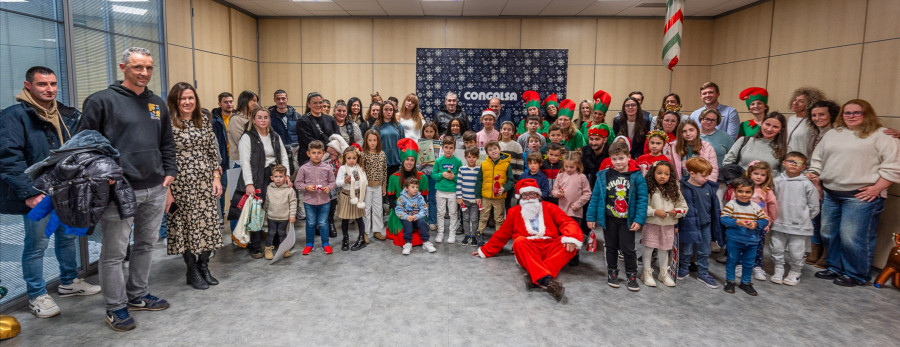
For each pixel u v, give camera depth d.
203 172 3.05
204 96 5.96
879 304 2.98
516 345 2.36
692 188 3.31
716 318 2.73
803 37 5.12
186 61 5.54
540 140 4.16
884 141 3.18
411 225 3.97
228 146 4.84
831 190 3.42
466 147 4.50
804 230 3.25
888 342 2.46
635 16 7.13
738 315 2.78
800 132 3.78
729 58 6.64
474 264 3.69
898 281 3.22
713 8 6.44
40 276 2.64
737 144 3.90
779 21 5.55
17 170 2.32
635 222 3.04
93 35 3.83
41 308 2.58
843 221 3.37
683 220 3.28
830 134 3.46
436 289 3.13
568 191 3.75
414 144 4.47
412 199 4.05
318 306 2.82
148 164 2.47
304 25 7.41
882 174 3.16
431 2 6.38
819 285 3.33
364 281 3.27
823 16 4.79
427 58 7.36
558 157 3.95
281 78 7.53
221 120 4.41
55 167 2.05
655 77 7.24
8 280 2.74
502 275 3.43
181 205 2.96
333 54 7.45
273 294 3.01
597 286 3.25
